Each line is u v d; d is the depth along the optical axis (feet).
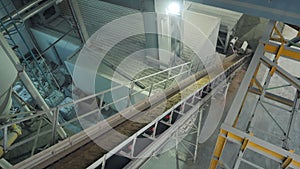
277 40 29.35
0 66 22.34
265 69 53.98
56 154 18.45
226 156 38.55
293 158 16.19
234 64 46.88
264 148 17.20
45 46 60.70
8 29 37.76
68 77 60.34
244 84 20.95
